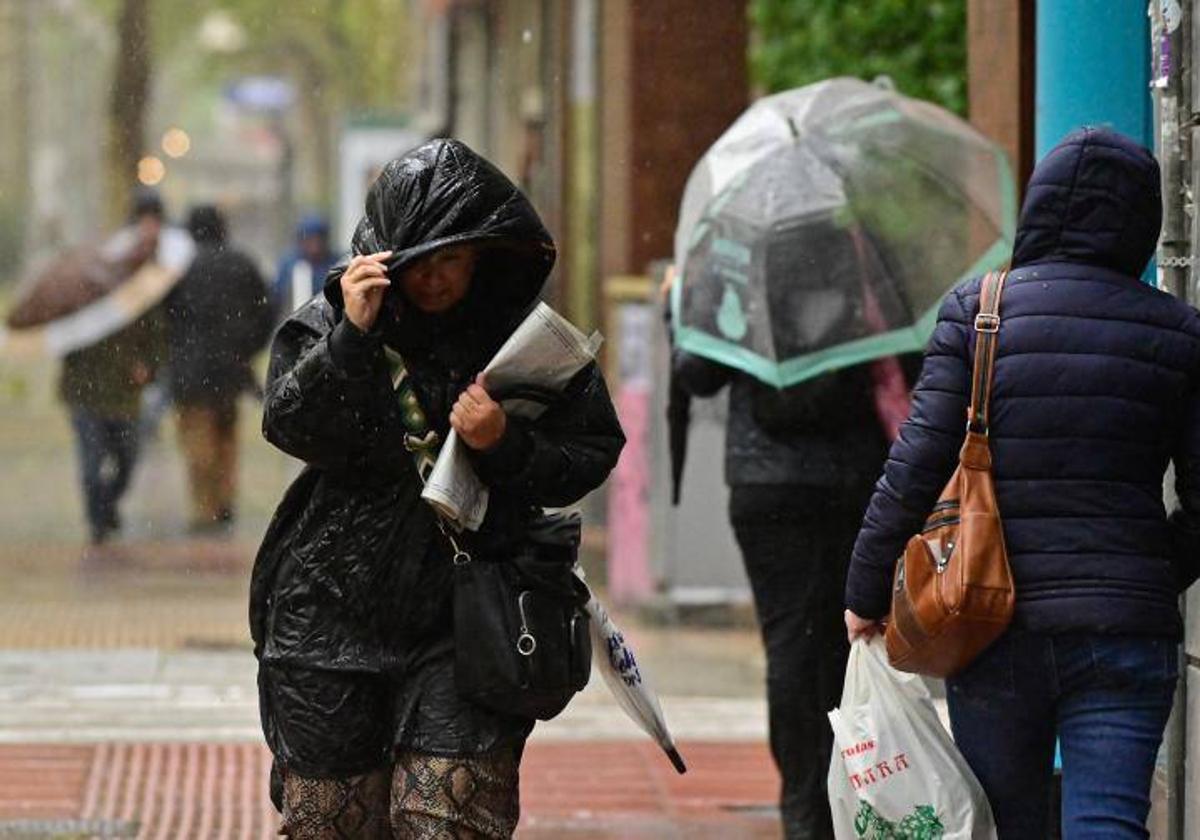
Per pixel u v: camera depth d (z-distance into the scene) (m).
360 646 12.71
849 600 13.30
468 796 12.47
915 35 29.19
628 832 20.05
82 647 30.55
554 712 12.70
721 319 18.25
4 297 113.81
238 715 25.45
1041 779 12.95
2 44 132.25
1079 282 12.70
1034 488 12.46
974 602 12.30
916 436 12.83
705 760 23.33
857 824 13.31
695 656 30.19
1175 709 15.49
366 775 12.83
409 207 12.44
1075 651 12.38
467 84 88.56
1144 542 12.44
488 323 12.94
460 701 12.54
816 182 18.66
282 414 12.43
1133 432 12.49
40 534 45.22
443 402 12.70
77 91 148.50
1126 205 12.76
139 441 47.88
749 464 17.84
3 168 131.88
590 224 51.81
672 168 44.03
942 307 13.01
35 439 68.25
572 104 56.66
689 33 43.78
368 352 12.33
